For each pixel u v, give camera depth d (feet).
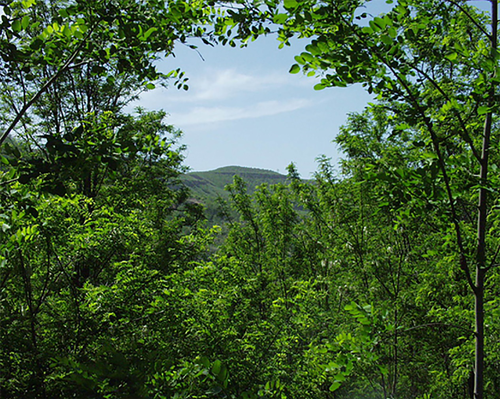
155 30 11.40
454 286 25.75
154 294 20.67
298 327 31.42
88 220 21.01
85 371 7.32
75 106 50.21
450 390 29.68
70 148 9.75
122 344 17.97
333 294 42.80
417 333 28.60
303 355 27.91
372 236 33.32
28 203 10.93
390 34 10.11
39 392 12.66
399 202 12.57
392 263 32.19
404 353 30.89
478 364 12.68
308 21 9.93
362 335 12.08
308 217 54.39
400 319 28.66
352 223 33.91
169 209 59.62
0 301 15.46
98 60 11.53
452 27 13.30
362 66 10.43
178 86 13.21
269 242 53.36
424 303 27.53
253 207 59.41
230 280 26.76
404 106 12.19
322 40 9.83
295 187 48.26
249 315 29.60
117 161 10.45
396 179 12.12
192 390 7.57
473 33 15.26
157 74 12.76
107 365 7.24
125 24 11.02
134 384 7.12
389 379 31.60
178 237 43.75
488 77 11.30
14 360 14.62
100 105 50.70
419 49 11.45
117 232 20.84
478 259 12.79
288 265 52.19
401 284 32.65
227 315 24.71
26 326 16.16
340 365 12.12
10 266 15.44
